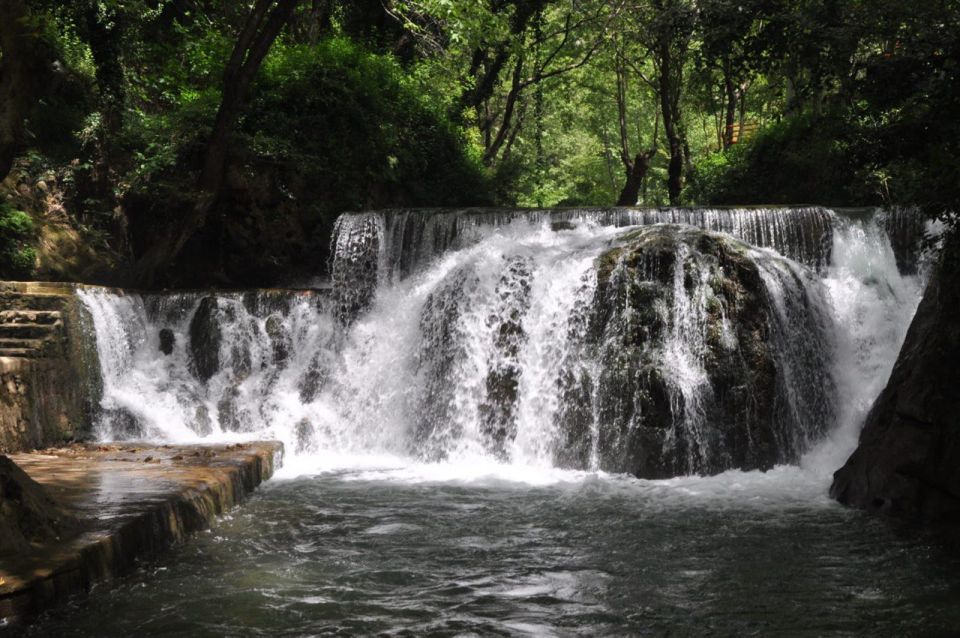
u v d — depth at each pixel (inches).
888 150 361.7
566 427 497.7
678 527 356.8
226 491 378.0
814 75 396.8
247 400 594.6
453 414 539.8
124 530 281.7
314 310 631.8
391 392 574.2
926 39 344.8
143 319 623.2
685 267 503.2
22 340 502.3
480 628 243.9
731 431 477.1
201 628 239.0
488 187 1027.9
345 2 1092.5
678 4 441.7
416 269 701.3
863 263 625.9
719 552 319.6
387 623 247.0
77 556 252.4
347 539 336.8
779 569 298.0
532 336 528.7
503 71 1375.5
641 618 251.9
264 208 762.8
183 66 926.4
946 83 337.4
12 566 242.1
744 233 652.7
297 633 237.9
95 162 721.6
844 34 367.2
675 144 1183.6
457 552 320.2
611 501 406.3
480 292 556.4
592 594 273.3
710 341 485.4
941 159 320.5
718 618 251.8
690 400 474.9
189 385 602.9
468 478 466.0
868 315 549.0
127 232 743.1
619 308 503.8
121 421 554.6
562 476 469.4
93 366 556.7
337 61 856.9
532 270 546.3
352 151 828.6
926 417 362.3
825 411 512.7
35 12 514.3
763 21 443.2
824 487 433.1
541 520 369.7
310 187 786.8
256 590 272.7
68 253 666.2
